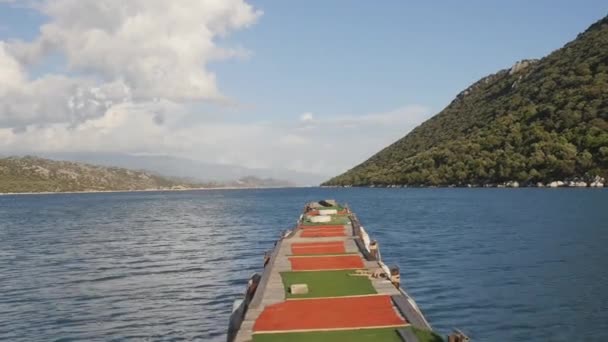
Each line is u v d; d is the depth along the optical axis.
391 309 17.47
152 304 31.00
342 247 31.27
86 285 37.28
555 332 24.03
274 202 181.62
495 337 23.58
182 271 42.19
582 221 72.75
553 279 35.00
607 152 163.25
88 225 93.69
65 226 93.12
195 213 122.94
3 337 25.14
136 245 60.78
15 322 27.69
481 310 27.91
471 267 40.66
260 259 47.72
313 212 53.59
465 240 57.88
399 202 139.50
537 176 178.25
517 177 185.75
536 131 190.62
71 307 30.70
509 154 192.50
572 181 169.12
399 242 57.75
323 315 16.95
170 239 66.44
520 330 24.44
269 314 17.16
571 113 189.12
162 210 140.00
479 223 77.00
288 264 26.00
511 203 115.94
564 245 50.50
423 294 31.80
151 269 43.53
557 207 99.00
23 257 53.28
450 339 13.69
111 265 46.28
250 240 63.31
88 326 26.72
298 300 18.86
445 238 60.34
